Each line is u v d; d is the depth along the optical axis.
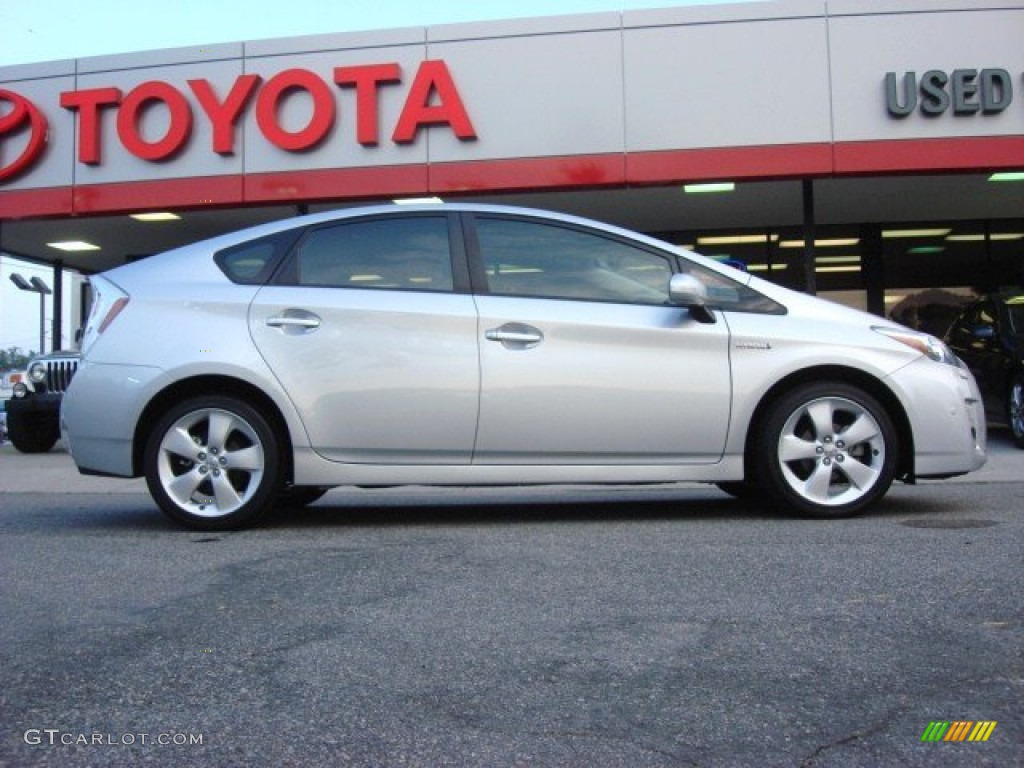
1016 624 3.18
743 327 5.02
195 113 11.30
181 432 5.05
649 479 5.02
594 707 2.60
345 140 11.03
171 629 3.31
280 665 2.95
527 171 10.77
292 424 4.97
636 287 5.11
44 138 11.62
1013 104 10.29
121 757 2.35
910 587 3.64
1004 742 2.35
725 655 2.96
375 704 2.64
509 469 5.00
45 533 5.18
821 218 13.55
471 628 3.27
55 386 11.49
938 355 5.18
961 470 5.11
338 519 5.52
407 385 4.95
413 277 5.11
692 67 10.59
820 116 10.47
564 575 3.96
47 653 3.09
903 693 2.64
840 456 5.05
